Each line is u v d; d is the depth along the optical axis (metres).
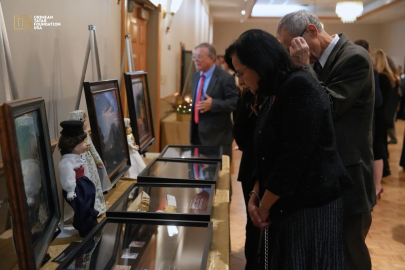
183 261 1.39
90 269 1.29
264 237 1.88
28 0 2.03
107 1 3.26
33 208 1.31
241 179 2.37
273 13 17.16
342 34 2.26
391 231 4.11
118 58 3.62
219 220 1.86
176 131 5.80
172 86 6.71
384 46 18.89
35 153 1.37
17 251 1.17
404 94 11.92
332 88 2.08
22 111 1.24
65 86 2.50
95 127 2.01
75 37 2.63
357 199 2.12
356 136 2.13
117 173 2.22
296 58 1.78
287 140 1.56
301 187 1.63
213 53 4.23
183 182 2.18
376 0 14.59
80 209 1.61
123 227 1.57
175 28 6.71
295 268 1.66
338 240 1.72
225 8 14.42
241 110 2.29
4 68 1.64
